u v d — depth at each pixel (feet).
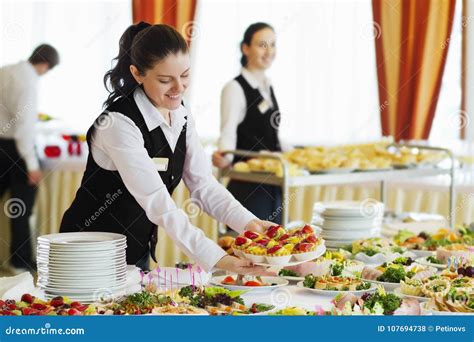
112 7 19.80
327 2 20.01
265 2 20.01
